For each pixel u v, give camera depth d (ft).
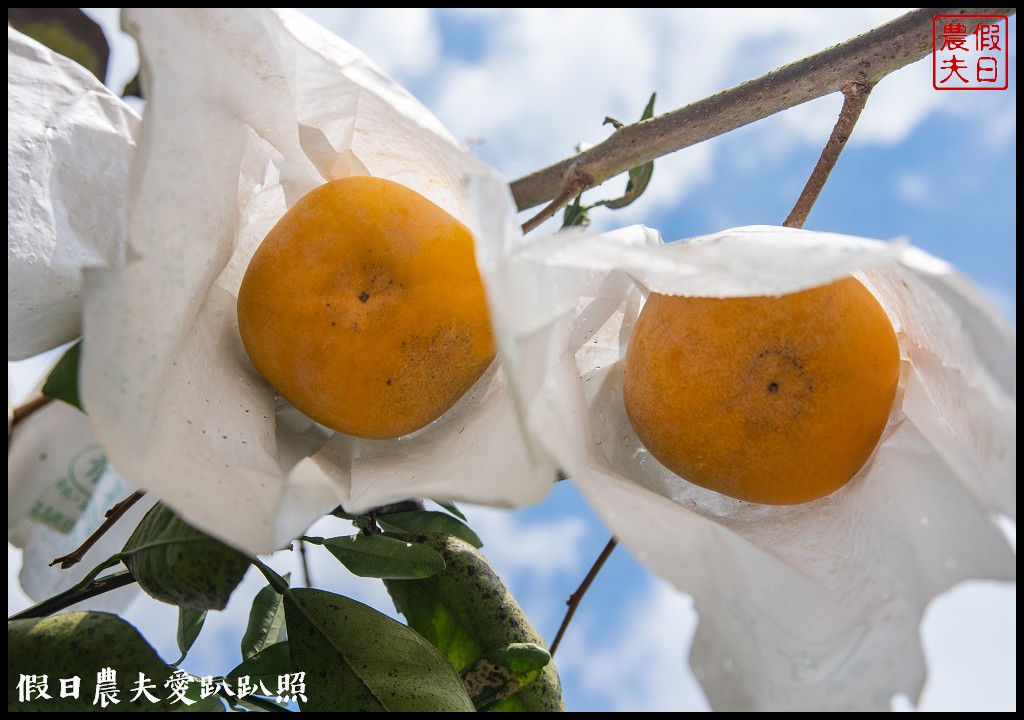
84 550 1.11
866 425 0.86
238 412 0.89
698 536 0.81
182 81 0.80
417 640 0.95
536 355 0.74
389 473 0.87
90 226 1.06
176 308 0.79
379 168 1.00
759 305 0.85
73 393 0.95
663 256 0.74
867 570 0.84
